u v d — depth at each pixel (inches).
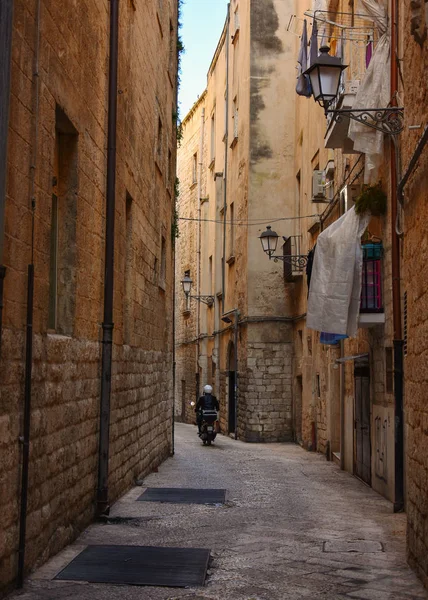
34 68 236.1
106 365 355.9
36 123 237.1
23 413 225.1
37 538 248.1
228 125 1184.8
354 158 576.7
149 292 553.6
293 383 956.0
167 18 687.1
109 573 247.4
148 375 550.0
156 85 593.6
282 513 384.2
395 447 400.5
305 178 880.3
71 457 297.3
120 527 335.6
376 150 445.4
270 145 993.5
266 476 558.6
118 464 411.2
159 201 622.8
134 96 464.8
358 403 554.3
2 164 196.1
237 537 315.9
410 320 281.7
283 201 986.7
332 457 691.4
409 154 288.0
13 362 216.4
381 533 333.7
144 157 519.5
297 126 969.5
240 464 651.5
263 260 979.3
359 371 550.3
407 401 284.4
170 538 311.9
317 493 469.7
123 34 415.2
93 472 343.6
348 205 551.2
